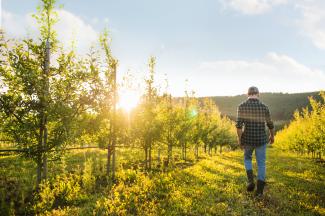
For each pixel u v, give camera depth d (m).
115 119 11.48
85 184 9.53
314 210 6.91
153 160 18.91
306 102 170.75
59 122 8.50
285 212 6.72
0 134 8.35
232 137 45.19
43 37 8.66
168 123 17.23
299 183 10.52
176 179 10.71
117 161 14.91
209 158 23.05
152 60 14.46
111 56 11.40
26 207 7.13
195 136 23.38
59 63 8.80
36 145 8.36
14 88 8.16
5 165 13.89
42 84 8.04
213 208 6.98
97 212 6.65
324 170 15.24
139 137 13.70
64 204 7.82
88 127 9.54
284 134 42.50
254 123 8.33
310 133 26.48
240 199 7.81
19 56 8.23
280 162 19.47
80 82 8.92
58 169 13.23
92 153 19.92
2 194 7.86
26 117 8.24
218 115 36.56
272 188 9.31
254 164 16.75
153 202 7.43
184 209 6.85
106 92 10.18
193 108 20.86
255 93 8.55
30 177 10.67
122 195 8.27
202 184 10.15
